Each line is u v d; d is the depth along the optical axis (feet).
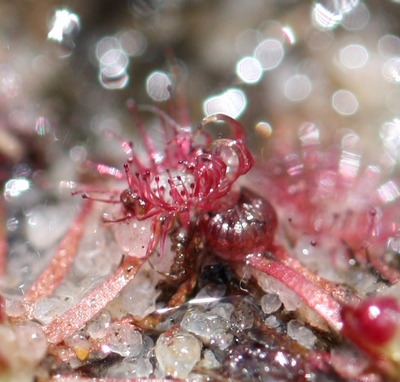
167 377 0.16
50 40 0.22
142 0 0.23
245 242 0.17
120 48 0.22
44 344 0.16
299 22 0.23
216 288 0.17
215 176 0.17
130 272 0.17
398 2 0.23
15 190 0.19
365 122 0.21
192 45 0.22
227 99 0.22
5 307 0.17
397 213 0.19
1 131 0.20
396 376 0.16
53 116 0.21
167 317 0.17
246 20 0.23
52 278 0.17
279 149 0.20
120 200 0.17
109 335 0.17
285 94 0.22
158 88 0.22
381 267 0.18
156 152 0.19
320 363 0.17
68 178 0.20
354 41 0.22
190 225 0.17
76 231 0.18
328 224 0.18
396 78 0.22
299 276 0.17
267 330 0.17
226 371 0.17
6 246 0.18
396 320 0.16
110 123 0.21
